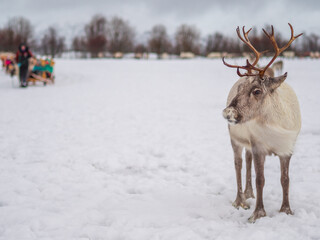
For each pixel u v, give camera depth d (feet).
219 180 17.34
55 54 262.26
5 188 16.56
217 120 33.86
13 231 12.12
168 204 14.66
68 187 16.88
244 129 12.71
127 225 12.54
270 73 14.07
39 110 41.32
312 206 13.42
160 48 254.68
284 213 12.79
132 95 54.60
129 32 276.41
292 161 20.01
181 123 32.63
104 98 51.49
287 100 12.66
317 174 17.60
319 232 11.29
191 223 12.54
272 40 11.91
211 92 56.70
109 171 19.61
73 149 23.81
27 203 14.84
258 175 12.59
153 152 23.20
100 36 252.01
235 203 14.28
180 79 81.41
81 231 12.10
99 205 14.70
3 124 32.91
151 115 37.09
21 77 66.54
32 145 24.98
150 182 17.60
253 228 11.76
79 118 35.88
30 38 260.21
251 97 11.98
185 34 267.18
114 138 27.07
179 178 18.16
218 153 22.40
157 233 11.69
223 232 11.59
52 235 11.91
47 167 19.97
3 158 21.91
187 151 23.09
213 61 167.02
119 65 132.26
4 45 226.99
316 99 43.14
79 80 80.79
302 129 27.86
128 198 15.51
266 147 12.48
